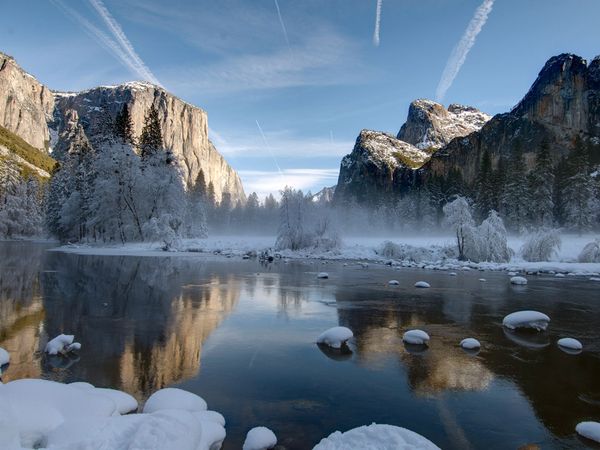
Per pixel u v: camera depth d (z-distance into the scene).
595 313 12.63
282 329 10.16
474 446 4.76
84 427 3.96
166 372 6.96
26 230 72.62
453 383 6.74
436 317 11.80
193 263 27.95
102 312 11.66
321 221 40.22
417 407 5.79
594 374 7.21
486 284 19.28
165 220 41.19
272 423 5.21
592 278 22.34
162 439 3.66
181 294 15.05
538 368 7.52
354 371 7.24
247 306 13.05
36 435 3.99
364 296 15.27
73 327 9.84
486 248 30.92
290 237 39.66
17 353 7.73
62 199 54.72
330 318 11.48
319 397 6.08
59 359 7.47
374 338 9.47
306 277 20.97
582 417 5.56
